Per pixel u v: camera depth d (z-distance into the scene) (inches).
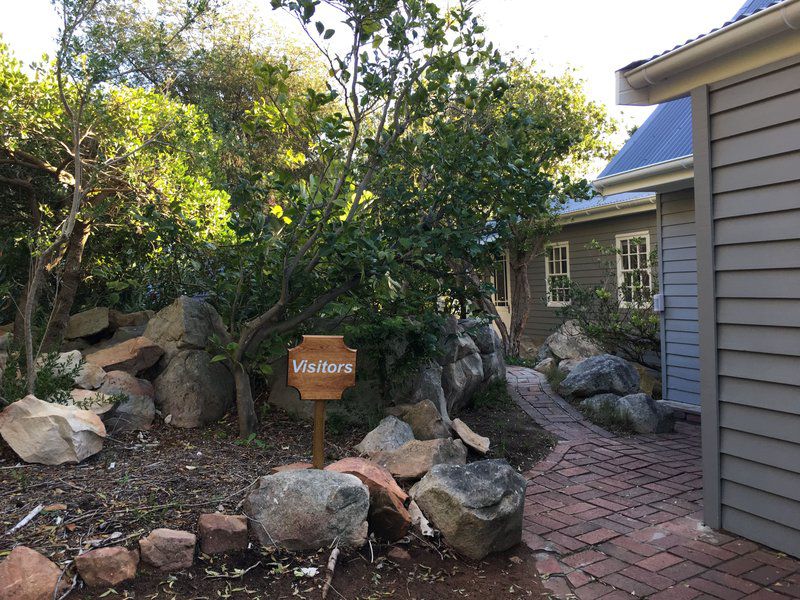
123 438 192.5
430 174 217.3
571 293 395.2
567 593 127.9
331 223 194.9
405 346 235.8
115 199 268.1
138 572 116.5
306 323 236.4
